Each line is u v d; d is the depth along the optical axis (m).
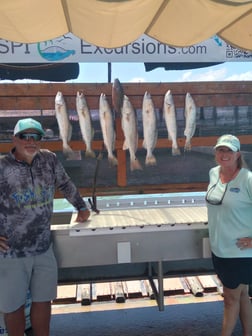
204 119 3.10
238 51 3.06
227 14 2.41
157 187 3.13
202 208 2.79
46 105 2.93
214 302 3.11
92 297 3.16
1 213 1.93
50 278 2.07
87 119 2.77
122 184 3.09
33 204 1.95
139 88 3.02
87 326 2.78
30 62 2.88
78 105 2.75
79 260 2.29
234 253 2.02
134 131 2.81
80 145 3.01
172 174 3.15
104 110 2.78
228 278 2.06
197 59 3.04
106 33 2.56
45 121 2.94
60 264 2.28
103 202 2.96
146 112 2.84
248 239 2.00
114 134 2.84
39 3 2.19
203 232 2.36
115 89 2.76
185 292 3.24
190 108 2.89
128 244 2.30
